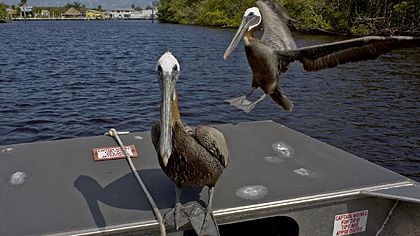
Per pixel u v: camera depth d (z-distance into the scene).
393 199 3.08
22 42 36.81
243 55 25.67
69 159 3.67
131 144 4.07
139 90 13.68
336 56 4.43
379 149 8.41
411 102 12.65
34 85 14.34
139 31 61.94
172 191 3.09
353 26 37.34
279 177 3.32
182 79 16.02
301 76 17.17
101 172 3.41
